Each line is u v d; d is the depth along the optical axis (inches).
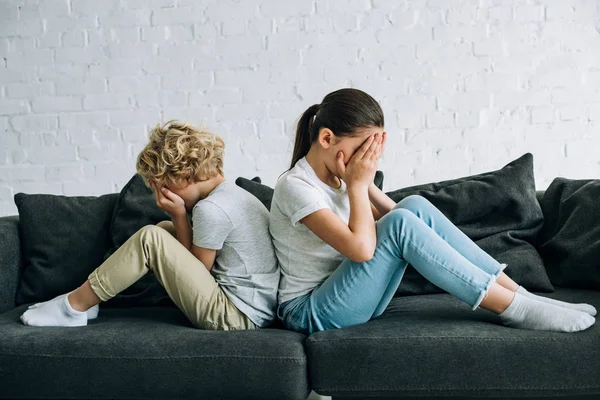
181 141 71.6
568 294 77.1
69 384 64.6
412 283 82.8
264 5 115.9
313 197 66.4
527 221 85.0
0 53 120.1
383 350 61.6
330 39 115.3
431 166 115.5
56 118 120.2
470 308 72.4
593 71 111.9
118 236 86.2
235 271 71.3
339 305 66.3
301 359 62.2
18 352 64.8
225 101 117.6
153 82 118.4
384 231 65.2
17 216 93.8
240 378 62.4
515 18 112.5
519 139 114.0
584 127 112.7
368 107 66.9
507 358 60.5
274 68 116.3
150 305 83.7
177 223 73.5
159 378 63.4
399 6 113.9
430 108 114.7
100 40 118.6
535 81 112.9
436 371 61.2
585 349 59.9
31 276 84.9
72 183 120.7
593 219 80.6
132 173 119.9
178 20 117.3
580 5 111.3
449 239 69.6
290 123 116.7
